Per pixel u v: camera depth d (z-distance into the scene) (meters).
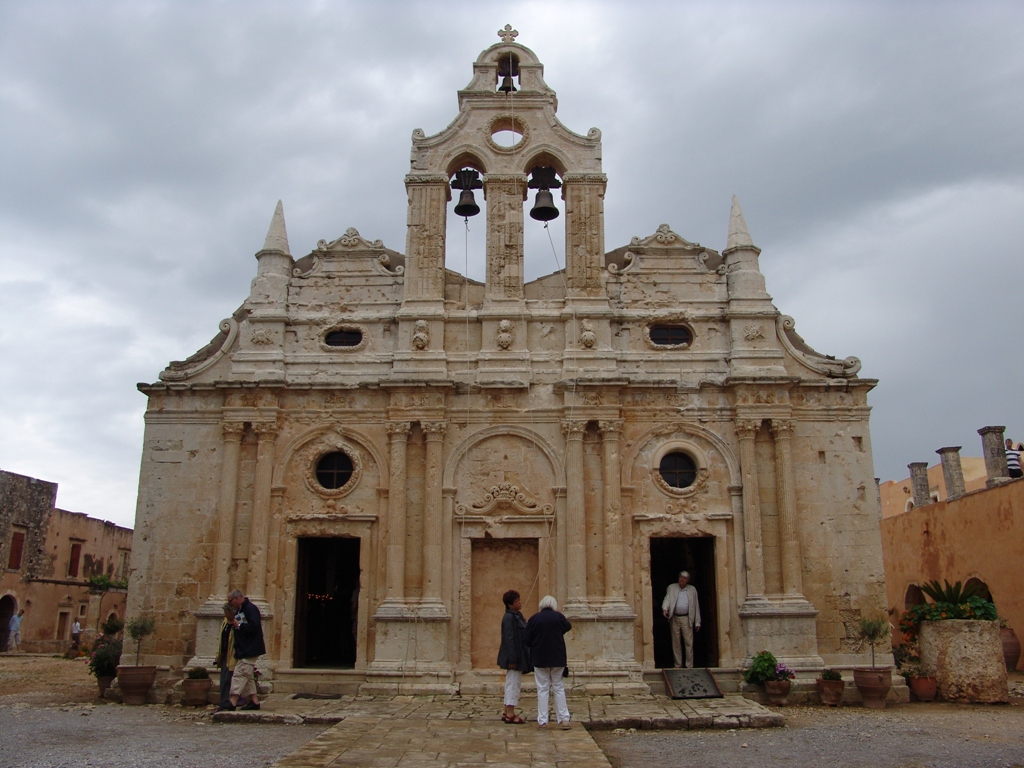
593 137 25.05
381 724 15.70
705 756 13.85
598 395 22.73
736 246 24.30
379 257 24.58
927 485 45.31
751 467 22.48
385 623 21.30
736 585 22.06
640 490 22.64
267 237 24.67
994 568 31.92
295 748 14.22
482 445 22.91
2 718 17.59
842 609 22.05
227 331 24.11
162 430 23.27
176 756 13.31
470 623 21.86
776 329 23.84
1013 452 37.31
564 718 15.34
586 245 24.19
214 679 20.81
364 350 23.84
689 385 23.09
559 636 15.69
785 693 20.33
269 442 22.81
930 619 21.55
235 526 22.41
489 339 23.56
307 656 24.70
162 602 22.17
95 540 57.84
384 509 22.45
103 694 21.42
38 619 50.19
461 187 25.08
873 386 23.27
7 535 47.97
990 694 20.61
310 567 25.03
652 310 24.08
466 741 13.88
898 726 17.05
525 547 22.56
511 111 25.30
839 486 22.78
